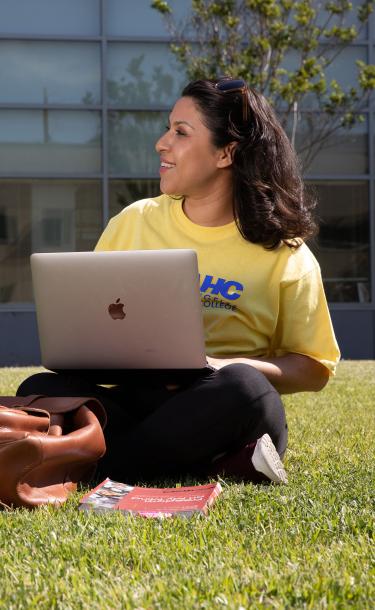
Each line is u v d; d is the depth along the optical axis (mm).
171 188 3459
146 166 12547
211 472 3207
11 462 2699
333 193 12680
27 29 12398
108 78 12484
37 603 1905
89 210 12531
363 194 12703
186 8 12320
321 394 6316
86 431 2900
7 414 2758
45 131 12445
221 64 10516
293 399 5992
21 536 2404
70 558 2209
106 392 3379
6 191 12438
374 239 12750
